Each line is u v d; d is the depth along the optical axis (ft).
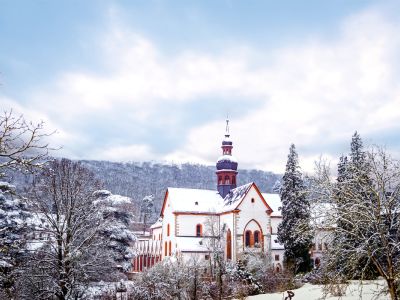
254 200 228.63
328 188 60.75
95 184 115.34
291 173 181.57
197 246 225.35
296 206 175.32
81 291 91.97
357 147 119.85
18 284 83.05
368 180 58.70
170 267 146.20
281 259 228.43
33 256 88.28
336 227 57.77
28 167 45.47
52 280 83.61
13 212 96.27
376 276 72.13
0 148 42.73
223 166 257.55
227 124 266.36
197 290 131.85
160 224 282.15
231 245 222.28
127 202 176.04
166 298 129.08
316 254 182.70
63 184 91.04
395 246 53.31
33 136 43.57
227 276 153.69
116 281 125.39
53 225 86.69
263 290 145.48
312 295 109.50
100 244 95.40
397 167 57.16
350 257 56.34
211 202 247.09
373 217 53.83
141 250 281.54
